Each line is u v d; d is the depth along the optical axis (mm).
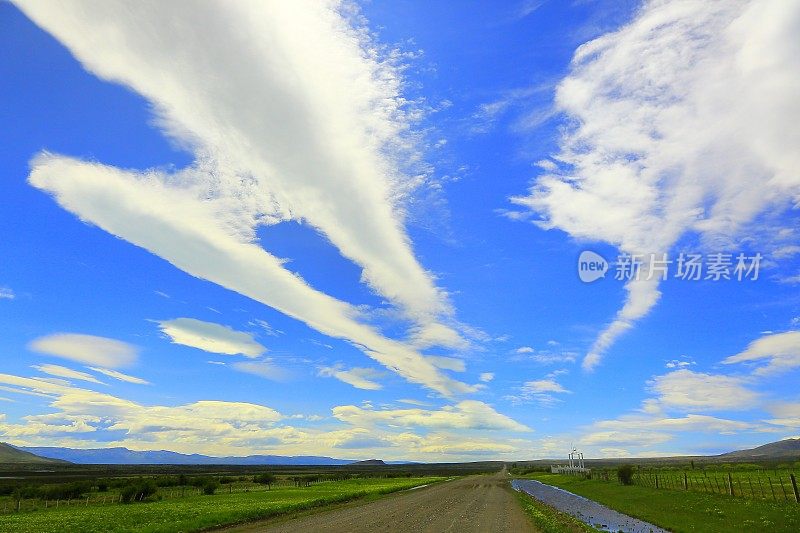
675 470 99312
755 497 35562
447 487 77812
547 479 108875
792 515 25562
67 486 75125
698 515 29422
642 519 30422
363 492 59562
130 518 35750
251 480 123000
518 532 25172
